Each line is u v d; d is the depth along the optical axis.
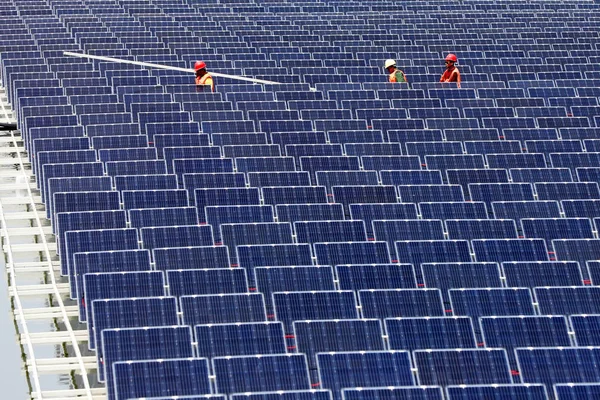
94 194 50.06
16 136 67.69
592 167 58.53
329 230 47.38
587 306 40.81
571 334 38.06
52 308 42.97
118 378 33.53
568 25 117.31
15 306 44.28
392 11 122.75
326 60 91.31
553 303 40.78
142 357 35.69
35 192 56.72
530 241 46.53
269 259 44.38
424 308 40.09
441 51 101.31
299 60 90.56
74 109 67.25
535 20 119.62
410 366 34.81
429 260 45.41
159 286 40.94
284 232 47.03
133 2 119.75
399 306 40.16
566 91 78.50
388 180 55.00
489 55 97.81
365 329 37.47
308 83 79.31
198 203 50.62
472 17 120.81
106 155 57.28
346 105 71.38
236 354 36.19
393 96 75.12
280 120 64.81
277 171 56.34
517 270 43.56
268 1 123.88
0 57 87.81
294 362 34.56
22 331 42.72
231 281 41.53
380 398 32.78
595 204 52.19
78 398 36.72
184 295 40.78
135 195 50.44
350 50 99.56
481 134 64.19
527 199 53.84
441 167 58.25
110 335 35.94
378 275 42.59
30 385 38.84
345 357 34.88
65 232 45.31
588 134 65.50
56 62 86.44
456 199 53.03
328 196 52.50
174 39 100.50
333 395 34.03
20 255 49.25
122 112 67.38
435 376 34.81
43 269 47.12
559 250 46.56
